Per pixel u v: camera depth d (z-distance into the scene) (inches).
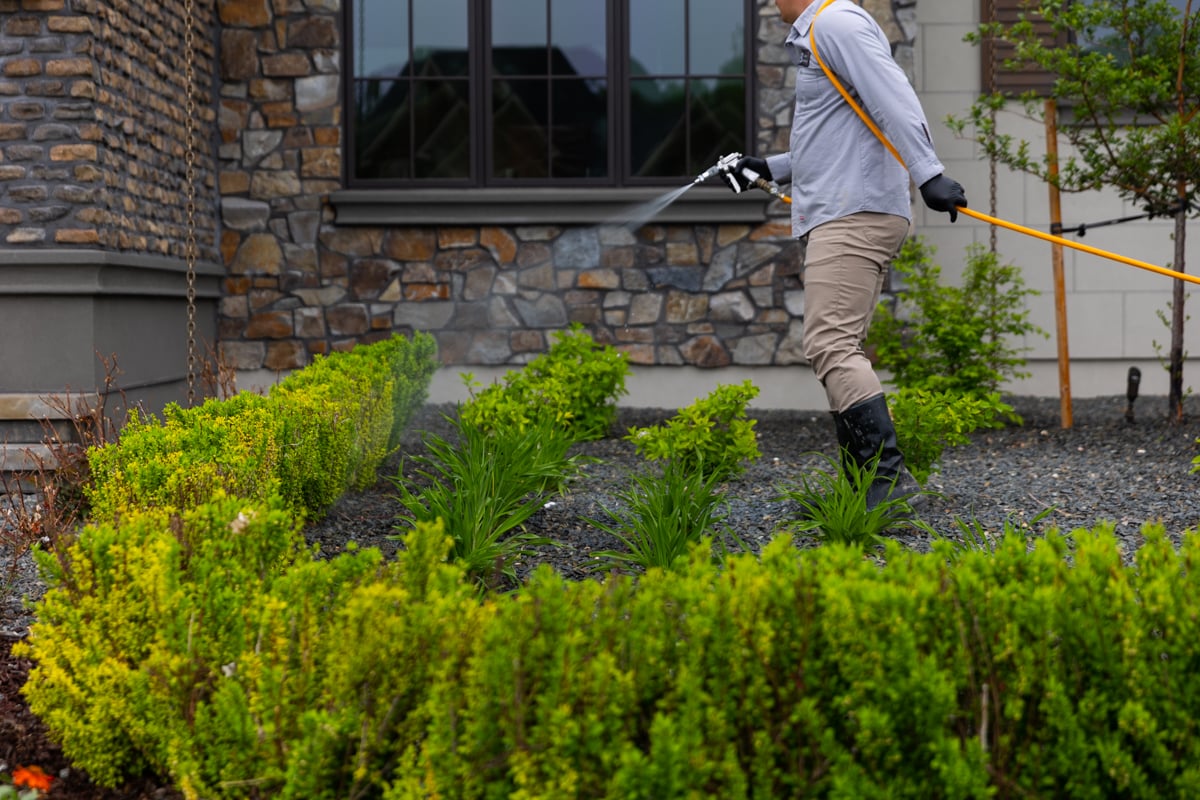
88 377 206.2
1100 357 311.1
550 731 64.7
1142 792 66.6
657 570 78.8
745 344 292.8
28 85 206.7
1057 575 74.7
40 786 76.7
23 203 206.2
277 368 291.9
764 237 291.9
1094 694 69.2
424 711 72.2
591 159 298.4
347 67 295.3
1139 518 157.9
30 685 84.8
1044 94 302.2
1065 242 147.9
